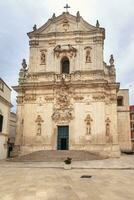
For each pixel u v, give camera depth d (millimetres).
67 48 42812
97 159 34219
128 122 54562
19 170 22609
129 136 53656
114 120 39531
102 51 41875
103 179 17234
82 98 40094
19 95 42094
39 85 41531
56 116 40094
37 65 43188
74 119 39625
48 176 18547
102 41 42500
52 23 44719
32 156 33250
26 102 41562
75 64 41906
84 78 40906
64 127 40125
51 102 40875
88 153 36156
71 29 43875
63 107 40250
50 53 43312
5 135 36406
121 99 56094
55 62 42719
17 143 40125
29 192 12945
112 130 39156
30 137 39969
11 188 14039
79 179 17188
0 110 34031
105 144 37875
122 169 23375
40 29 44625
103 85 39750
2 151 35344
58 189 13656
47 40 43906
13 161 31656
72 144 38656
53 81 41188
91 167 24453
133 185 14891
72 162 29703
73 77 41188
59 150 36125
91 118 39125
